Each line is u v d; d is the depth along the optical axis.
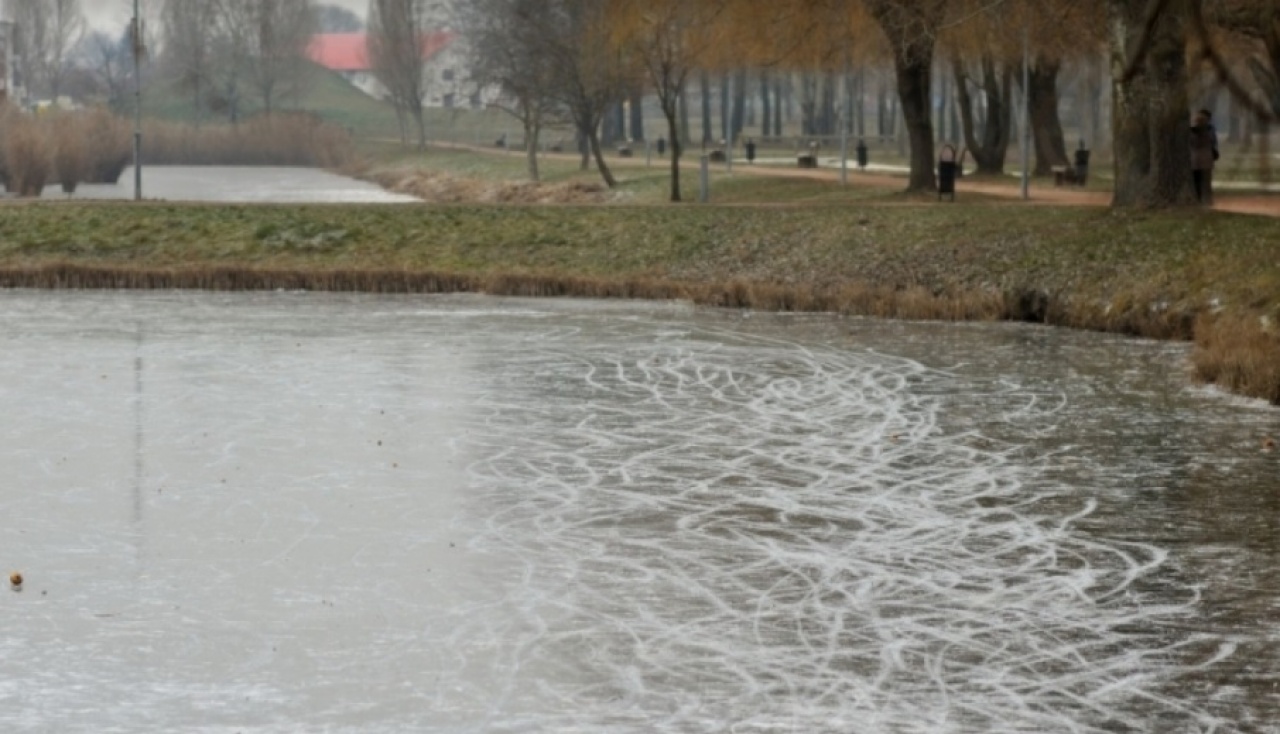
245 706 15.70
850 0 58.31
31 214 55.16
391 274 49.09
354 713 15.55
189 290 49.00
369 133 176.00
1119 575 20.00
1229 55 19.22
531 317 43.12
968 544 21.39
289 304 45.72
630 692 16.09
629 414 29.92
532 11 87.19
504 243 53.28
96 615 18.38
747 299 45.84
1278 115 18.05
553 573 20.03
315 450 26.77
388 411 29.95
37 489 24.12
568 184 82.00
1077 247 44.16
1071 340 39.22
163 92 190.50
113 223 54.72
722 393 31.97
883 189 65.56
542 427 28.72
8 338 38.38
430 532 21.91
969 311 43.19
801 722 15.36
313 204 56.75
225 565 20.34
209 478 24.83
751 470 25.59
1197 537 21.66
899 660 17.03
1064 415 29.75
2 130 83.44
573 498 23.77
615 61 76.69
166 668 16.70
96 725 15.21
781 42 59.81
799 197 65.56
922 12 54.97
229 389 31.92
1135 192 46.84
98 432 27.94
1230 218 43.81
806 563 20.52
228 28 175.25
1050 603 18.92
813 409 30.42
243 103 186.38
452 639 17.61
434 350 36.97
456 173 110.44
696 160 100.50
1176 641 17.62
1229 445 27.11
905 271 46.34
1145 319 40.06
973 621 18.30
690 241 51.88
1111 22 46.72
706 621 18.25
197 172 129.38
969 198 59.41
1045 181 70.00
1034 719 15.46
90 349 36.75
